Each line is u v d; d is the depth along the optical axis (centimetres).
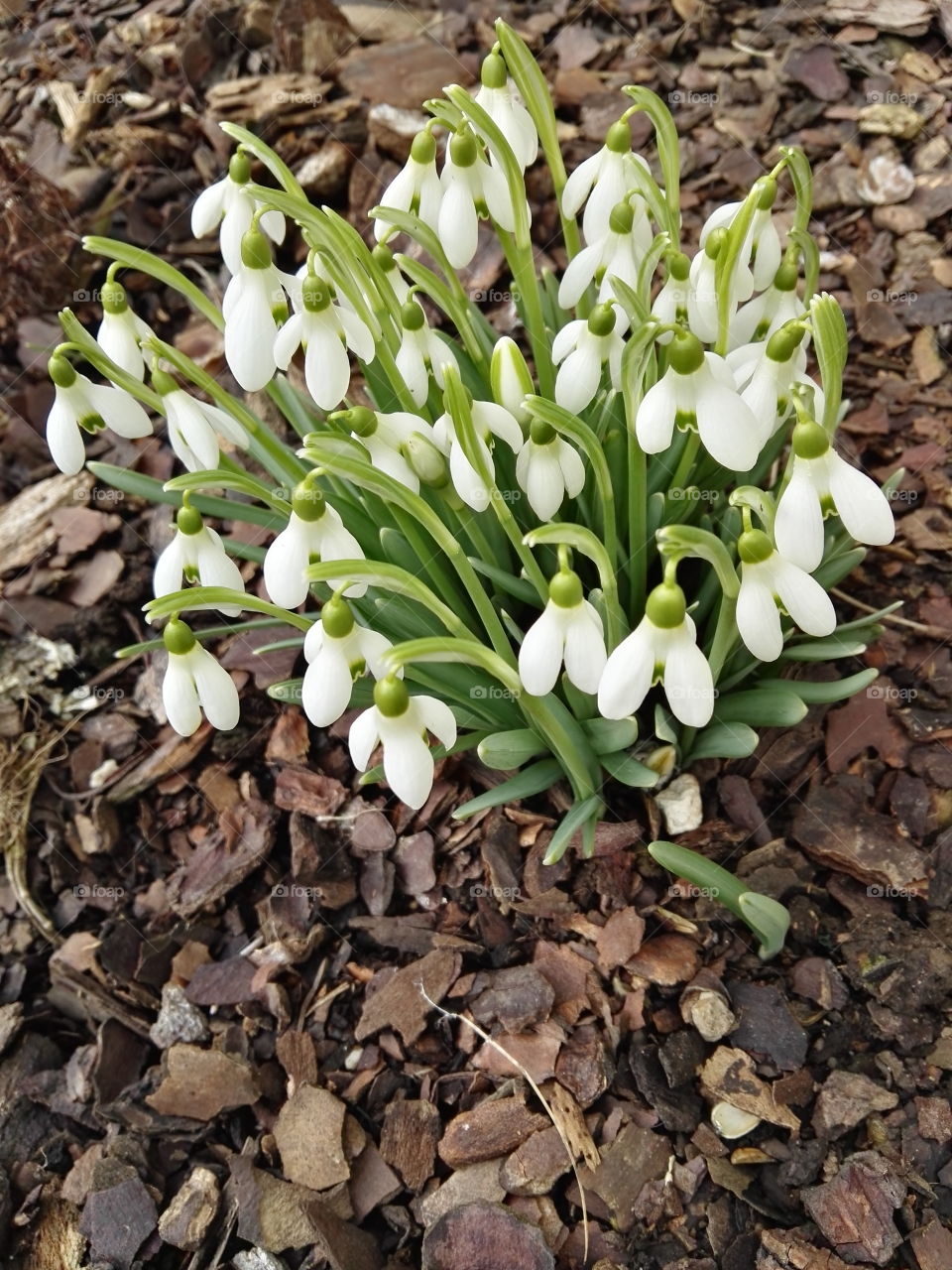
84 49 47
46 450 40
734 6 45
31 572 36
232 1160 25
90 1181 26
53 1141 27
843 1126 24
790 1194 24
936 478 34
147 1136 26
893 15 43
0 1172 26
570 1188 24
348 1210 25
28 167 41
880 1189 23
